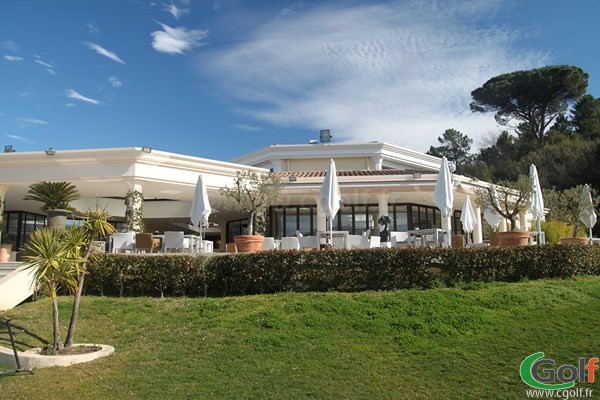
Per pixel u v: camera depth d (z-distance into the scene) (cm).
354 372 794
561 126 5841
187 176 2100
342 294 1162
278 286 1239
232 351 897
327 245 1524
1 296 1231
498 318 982
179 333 1002
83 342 998
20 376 845
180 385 777
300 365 827
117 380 807
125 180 2008
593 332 905
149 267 1296
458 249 1241
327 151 2964
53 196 1838
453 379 761
